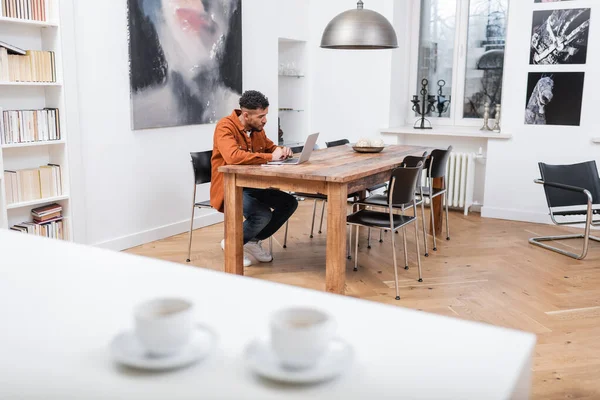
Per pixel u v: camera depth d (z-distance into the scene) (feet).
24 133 12.96
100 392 2.49
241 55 19.20
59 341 3.00
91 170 14.82
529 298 12.31
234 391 2.50
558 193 16.11
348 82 22.62
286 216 14.53
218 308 3.44
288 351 2.61
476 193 21.58
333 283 11.70
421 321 3.25
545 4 18.56
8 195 12.88
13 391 2.49
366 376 2.62
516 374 2.64
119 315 3.34
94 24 14.48
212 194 13.85
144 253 15.58
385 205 13.91
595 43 18.03
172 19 16.51
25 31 13.29
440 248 16.26
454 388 2.51
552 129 19.01
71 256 4.47
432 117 22.80
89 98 14.56
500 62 21.24
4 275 4.03
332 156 14.56
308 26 22.99
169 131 17.15
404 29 22.25
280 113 24.23
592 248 16.35
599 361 9.35
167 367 2.65
